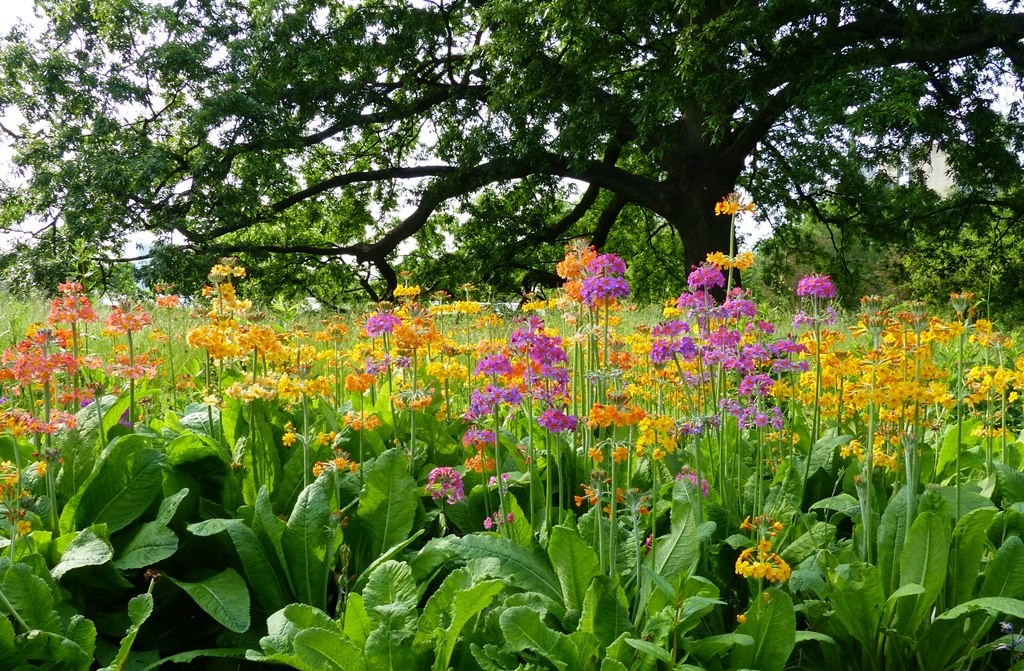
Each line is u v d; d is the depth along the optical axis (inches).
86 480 121.6
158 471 123.1
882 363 122.4
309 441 134.6
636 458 146.3
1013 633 107.1
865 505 114.3
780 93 665.6
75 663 96.1
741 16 625.6
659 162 857.5
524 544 121.3
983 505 125.7
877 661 108.0
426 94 937.5
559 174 836.0
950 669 110.8
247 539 115.6
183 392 231.8
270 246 901.2
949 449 150.9
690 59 628.7
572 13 690.2
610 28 729.6
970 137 766.5
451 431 165.5
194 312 161.9
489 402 121.6
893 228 838.5
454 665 102.7
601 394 147.1
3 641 90.5
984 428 142.2
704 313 133.3
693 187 768.3
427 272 972.6
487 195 1015.6
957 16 636.7
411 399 140.0
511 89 747.4
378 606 97.4
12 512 101.0
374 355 159.2
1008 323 695.1
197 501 131.3
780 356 154.3
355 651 91.4
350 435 151.9
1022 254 836.0
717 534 123.7
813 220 880.9
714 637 95.5
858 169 808.9
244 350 134.9
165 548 114.7
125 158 765.9
